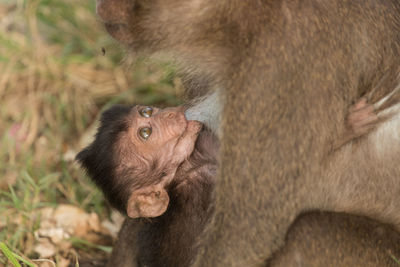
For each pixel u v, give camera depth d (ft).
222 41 29.09
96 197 44.88
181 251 34.01
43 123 51.98
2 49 56.03
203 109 34.60
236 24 28.45
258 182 27.40
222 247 27.89
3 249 32.53
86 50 56.24
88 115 52.39
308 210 28.66
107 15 30.53
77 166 46.01
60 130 51.11
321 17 27.66
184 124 34.37
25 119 51.21
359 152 29.37
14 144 49.44
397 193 30.01
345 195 29.43
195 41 29.66
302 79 27.22
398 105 29.53
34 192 45.39
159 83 52.01
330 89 27.55
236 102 27.68
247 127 27.43
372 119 28.94
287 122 27.20
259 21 27.84
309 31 27.43
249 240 27.66
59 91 53.62
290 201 27.58
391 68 29.37
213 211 30.17
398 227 30.53
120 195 34.40
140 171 34.17
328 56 27.53
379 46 29.01
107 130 34.99
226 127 27.89
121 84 53.36
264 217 27.53
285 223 27.76
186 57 30.83
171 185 34.37
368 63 28.78
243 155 27.48
